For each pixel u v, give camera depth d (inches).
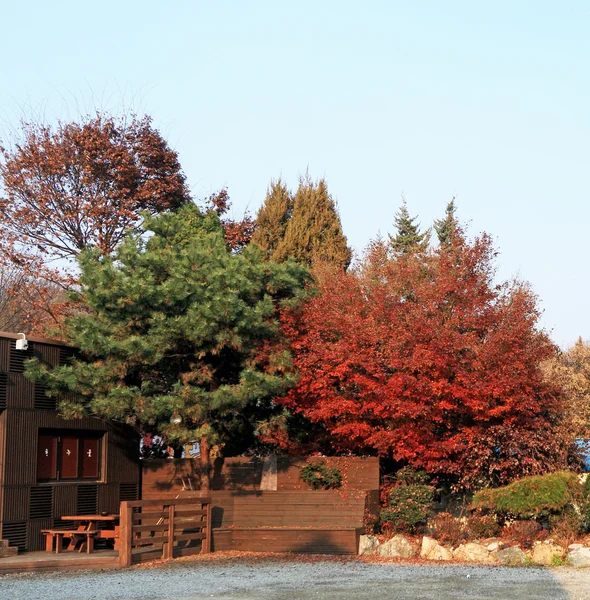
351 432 808.3
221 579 572.1
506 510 716.0
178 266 762.2
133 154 1424.7
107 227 1376.7
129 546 650.8
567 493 703.1
